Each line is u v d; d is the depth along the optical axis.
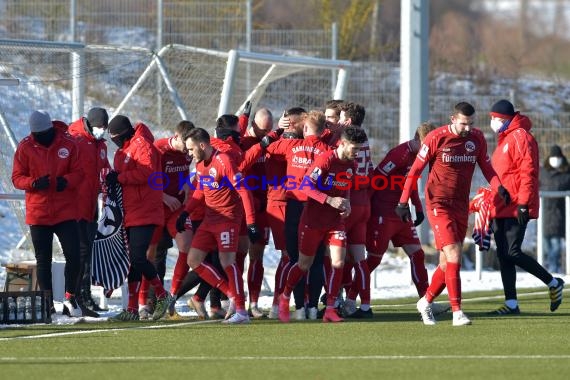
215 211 34.47
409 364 25.45
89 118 37.59
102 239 35.97
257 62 49.41
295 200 35.47
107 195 36.06
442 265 33.97
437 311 37.41
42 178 35.00
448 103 77.44
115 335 31.27
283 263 36.88
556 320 35.22
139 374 24.02
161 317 36.12
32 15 70.94
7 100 56.31
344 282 37.22
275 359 26.31
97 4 70.88
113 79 59.81
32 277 39.22
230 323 34.62
